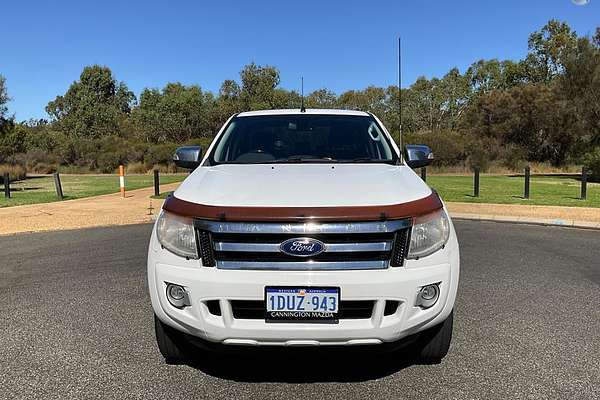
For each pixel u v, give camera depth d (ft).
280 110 16.74
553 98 119.03
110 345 13.05
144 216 36.70
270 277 9.32
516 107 129.70
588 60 91.97
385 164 13.20
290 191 10.28
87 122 223.71
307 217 9.35
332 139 14.56
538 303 16.48
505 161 117.80
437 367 11.72
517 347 12.87
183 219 9.92
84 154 136.15
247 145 14.39
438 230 10.14
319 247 9.31
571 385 10.80
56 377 11.24
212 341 9.73
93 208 41.45
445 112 191.31
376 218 9.45
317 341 9.48
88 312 15.65
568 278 19.60
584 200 46.19
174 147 129.90
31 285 18.76
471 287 18.34
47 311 15.75
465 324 14.53
